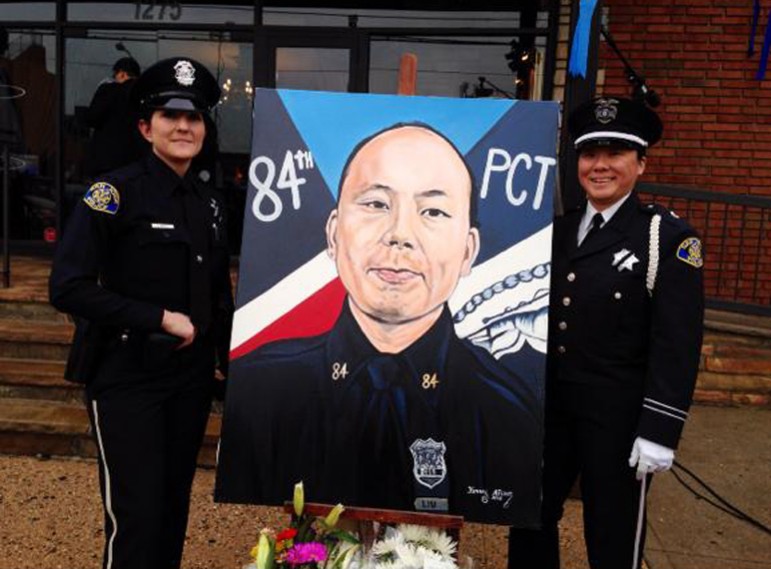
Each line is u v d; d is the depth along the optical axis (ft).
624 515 6.65
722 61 18.70
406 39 18.72
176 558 7.50
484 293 6.28
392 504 6.09
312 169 6.52
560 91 17.70
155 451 6.72
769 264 19.43
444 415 6.14
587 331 6.68
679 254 6.32
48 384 13.00
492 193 6.41
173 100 6.53
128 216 6.59
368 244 6.40
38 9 19.80
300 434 6.21
